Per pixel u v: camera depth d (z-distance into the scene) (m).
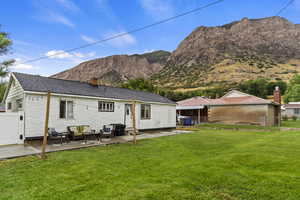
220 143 10.27
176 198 3.75
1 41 14.73
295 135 13.24
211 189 4.16
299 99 47.97
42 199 3.71
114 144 9.97
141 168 5.68
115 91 15.34
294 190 4.04
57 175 5.06
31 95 9.81
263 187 4.22
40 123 10.07
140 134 14.47
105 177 4.91
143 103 15.81
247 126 21.17
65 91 11.05
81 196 3.84
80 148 8.86
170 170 5.46
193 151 8.16
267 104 22.39
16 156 7.02
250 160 6.38
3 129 9.10
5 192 4.02
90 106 12.21
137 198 3.74
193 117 29.27
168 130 18.06
